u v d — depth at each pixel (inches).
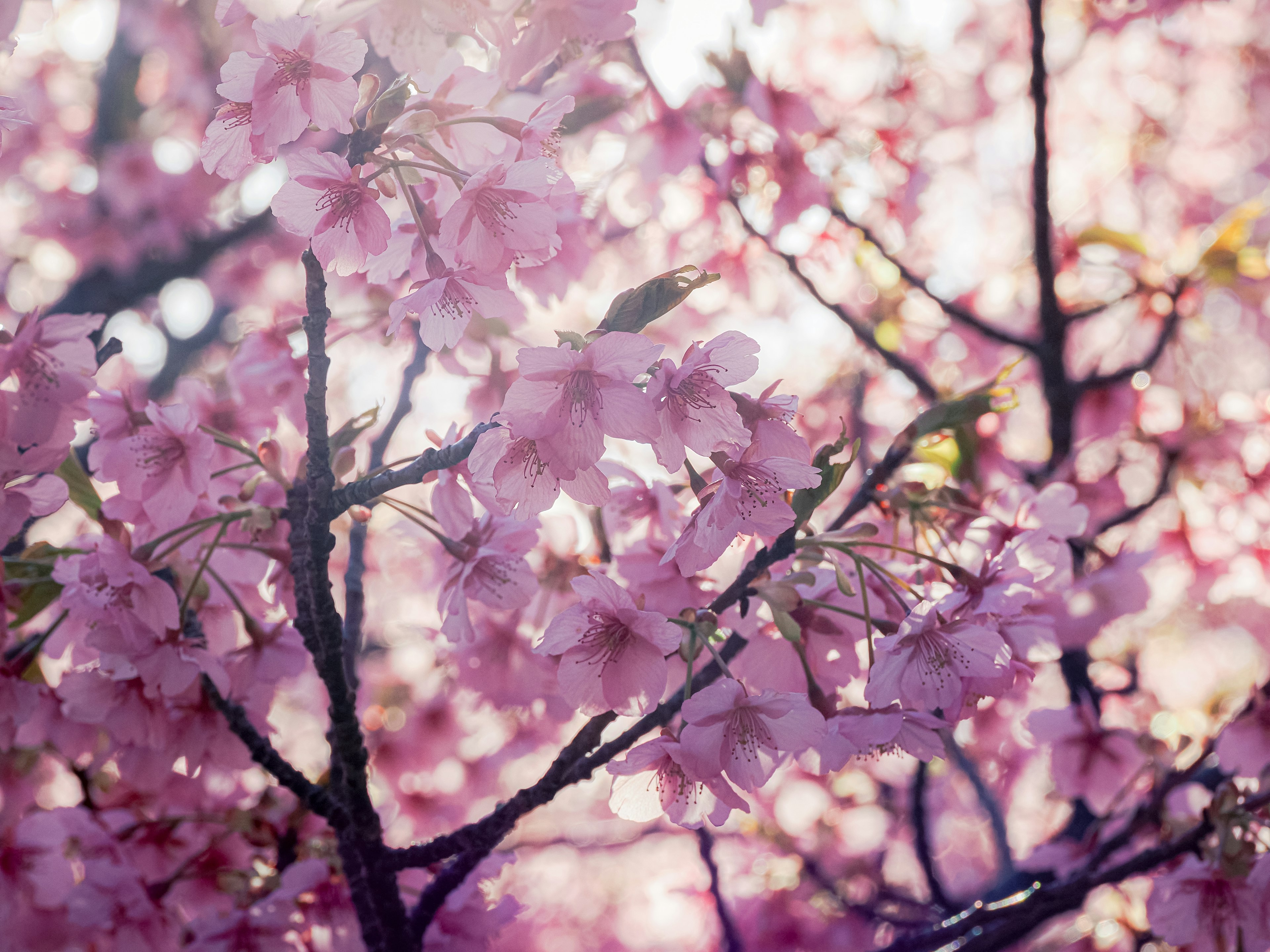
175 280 267.3
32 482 78.1
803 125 144.6
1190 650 289.7
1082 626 125.7
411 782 144.6
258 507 79.9
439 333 66.2
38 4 78.7
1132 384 179.0
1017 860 179.8
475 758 149.9
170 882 98.8
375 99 63.9
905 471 96.7
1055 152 275.6
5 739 86.0
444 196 72.1
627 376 59.6
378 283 71.2
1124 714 177.3
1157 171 271.1
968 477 93.4
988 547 84.7
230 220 277.7
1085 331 225.6
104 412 80.8
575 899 343.9
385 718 146.1
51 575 80.5
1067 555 84.8
